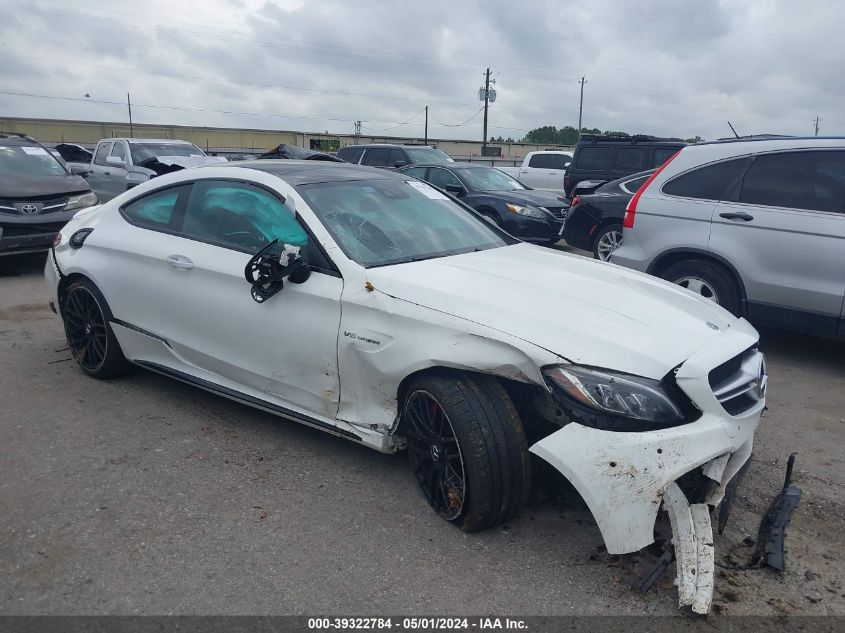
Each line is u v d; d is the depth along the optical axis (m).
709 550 2.79
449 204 4.78
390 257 3.84
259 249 4.07
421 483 3.49
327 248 3.76
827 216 5.52
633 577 3.00
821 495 3.74
